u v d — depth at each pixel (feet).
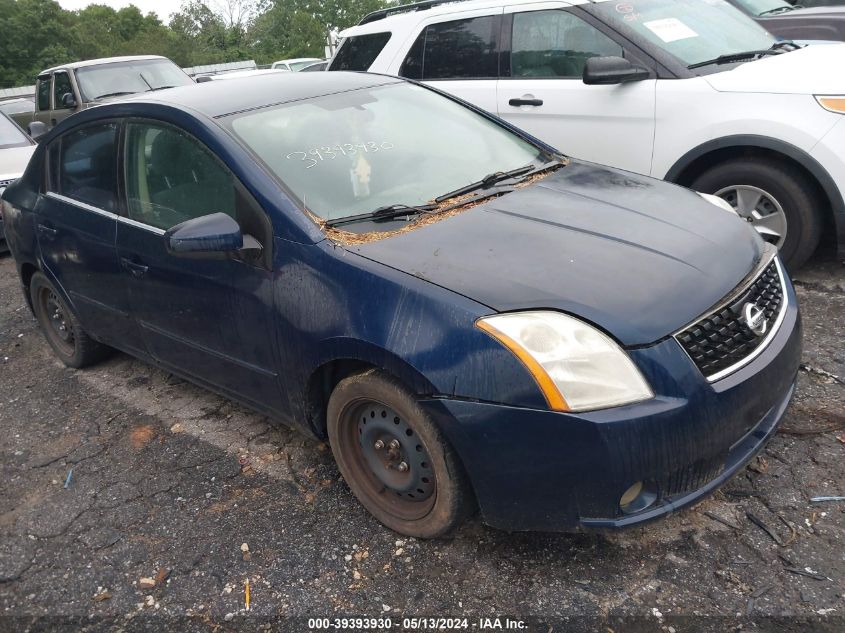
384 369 7.77
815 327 12.64
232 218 9.01
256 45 212.43
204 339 10.30
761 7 26.61
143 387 13.46
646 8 16.12
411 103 11.72
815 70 13.34
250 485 10.13
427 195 9.75
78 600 8.40
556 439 6.88
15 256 14.35
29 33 177.58
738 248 8.61
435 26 18.76
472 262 7.89
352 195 9.36
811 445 9.49
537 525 7.47
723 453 7.28
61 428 12.33
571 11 16.16
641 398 6.88
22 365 15.11
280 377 9.29
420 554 8.44
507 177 10.49
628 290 7.41
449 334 7.26
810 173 13.38
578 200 9.61
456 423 7.25
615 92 15.43
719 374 7.30
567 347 6.94
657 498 7.15
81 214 11.93
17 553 9.30
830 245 15.65
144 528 9.50
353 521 9.14
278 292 8.72
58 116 36.27
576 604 7.50
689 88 14.39
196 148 9.85
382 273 7.87
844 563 7.60
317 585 8.18
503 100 17.43
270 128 9.96
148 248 10.54
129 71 35.99
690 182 15.15
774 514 8.39
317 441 10.69
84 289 12.51
